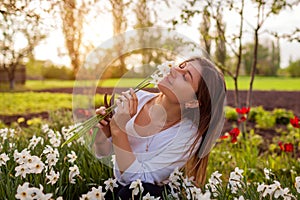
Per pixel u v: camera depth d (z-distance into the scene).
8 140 2.96
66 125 4.44
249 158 3.65
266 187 1.91
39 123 5.25
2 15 2.93
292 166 3.53
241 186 2.16
